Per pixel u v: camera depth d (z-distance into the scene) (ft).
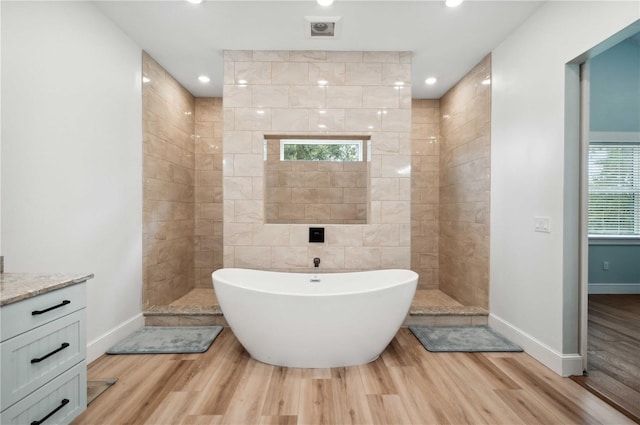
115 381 6.64
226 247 9.80
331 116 9.80
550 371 7.13
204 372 7.06
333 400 6.04
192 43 9.29
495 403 5.95
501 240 9.16
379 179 9.86
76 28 7.00
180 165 12.20
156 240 10.41
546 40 7.39
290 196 13.71
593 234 14.19
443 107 13.30
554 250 7.16
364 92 9.82
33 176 5.98
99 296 7.76
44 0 6.20
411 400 6.05
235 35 8.87
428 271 13.82
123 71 8.66
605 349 8.30
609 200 14.11
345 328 7.00
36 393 4.19
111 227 8.19
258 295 6.95
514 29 8.54
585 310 6.91
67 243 6.77
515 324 8.54
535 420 5.48
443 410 5.74
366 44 9.37
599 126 13.61
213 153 13.65
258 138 9.76
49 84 6.32
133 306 9.19
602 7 5.93
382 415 5.60
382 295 7.10
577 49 6.51
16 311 3.92
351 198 13.71
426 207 13.82
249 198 9.81
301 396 6.16
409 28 8.52
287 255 9.83
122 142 8.63
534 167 7.80
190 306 10.20
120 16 7.97
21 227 5.76
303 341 7.04
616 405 5.86
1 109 5.43
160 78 10.62
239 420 5.46
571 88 6.88
